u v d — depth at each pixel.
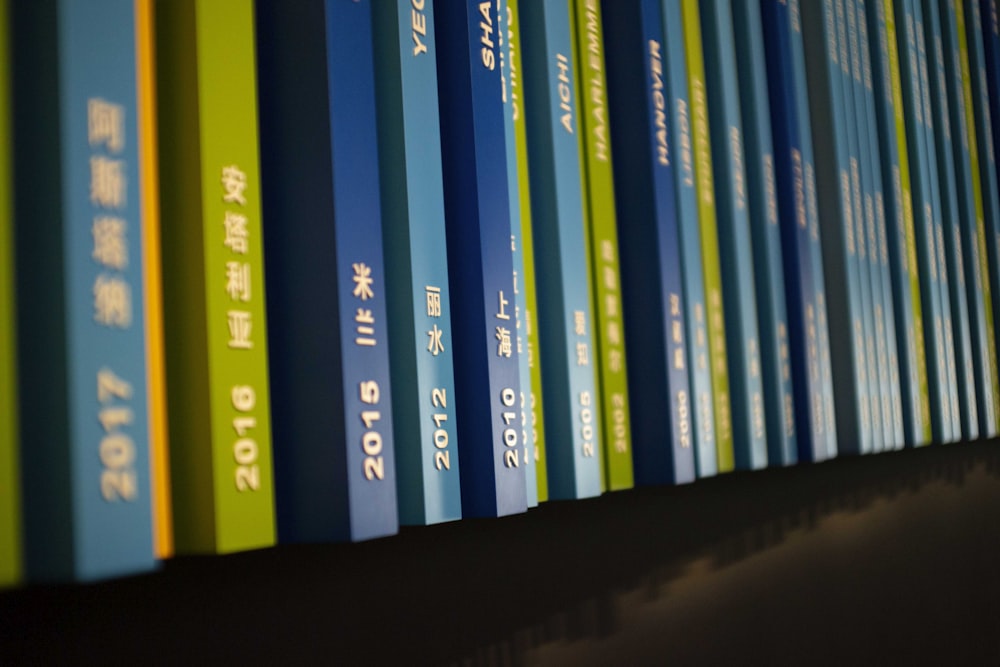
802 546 0.98
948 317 1.01
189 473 0.32
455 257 0.44
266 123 0.37
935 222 1.00
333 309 0.36
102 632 0.41
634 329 0.58
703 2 0.68
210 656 0.46
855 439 0.79
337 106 0.36
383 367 0.37
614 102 0.60
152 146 0.31
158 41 0.33
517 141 0.51
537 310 0.51
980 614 1.30
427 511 0.40
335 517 0.35
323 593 0.52
